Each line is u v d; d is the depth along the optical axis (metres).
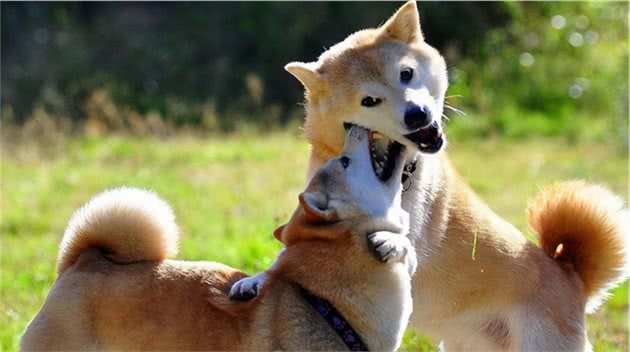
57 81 39.59
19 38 43.38
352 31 40.78
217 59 41.84
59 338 8.87
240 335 8.65
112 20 44.47
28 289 14.95
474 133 32.81
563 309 10.39
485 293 10.45
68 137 31.91
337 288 8.48
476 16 39.59
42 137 30.91
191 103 38.34
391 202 8.77
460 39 39.28
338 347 8.44
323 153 10.37
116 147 29.89
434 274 10.33
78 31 43.28
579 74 36.31
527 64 36.38
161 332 8.81
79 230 9.38
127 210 9.28
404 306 8.66
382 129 9.84
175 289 8.97
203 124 35.34
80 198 22.53
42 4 44.34
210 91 40.12
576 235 10.65
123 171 26.47
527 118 34.31
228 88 40.47
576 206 10.65
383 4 40.41
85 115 36.66
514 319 10.39
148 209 9.33
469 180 24.56
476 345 10.73
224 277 9.14
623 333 13.66
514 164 27.17
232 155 28.94
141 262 9.26
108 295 8.98
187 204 21.75
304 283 8.58
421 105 9.72
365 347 8.50
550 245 10.85
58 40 42.06
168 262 9.27
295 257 8.69
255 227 18.59
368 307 8.48
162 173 26.19
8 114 34.94
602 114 34.44
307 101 10.55
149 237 9.29
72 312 8.93
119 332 8.88
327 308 8.48
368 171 8.71
